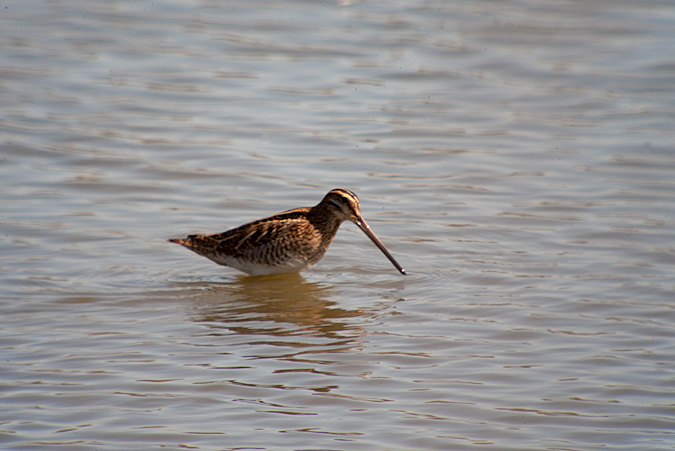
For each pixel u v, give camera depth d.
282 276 14.50
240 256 14.31
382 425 9.45
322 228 14.51
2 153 18.92
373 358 11.12
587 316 12.38
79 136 19.97
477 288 13.56
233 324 12.31
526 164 18.97
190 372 10.69
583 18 27.66
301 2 29.61
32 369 10.72
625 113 21.58
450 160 19.20
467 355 11.20
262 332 12.01
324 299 13.33
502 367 10.84
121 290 13.58
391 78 23.84
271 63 24.78
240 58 25.00
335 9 28.98
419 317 12.50
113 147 19.55
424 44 25.88
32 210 16.50
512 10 28.34
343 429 9.36
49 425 9.41
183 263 14.88
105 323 12.27
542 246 15.14
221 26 27.34
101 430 9.32
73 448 8.95
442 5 29.02
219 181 18.12
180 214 16.61
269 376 10.61
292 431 9.31
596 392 10.19
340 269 14.68
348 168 18.80
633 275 13.80
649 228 15.69
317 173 18.55
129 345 11.51
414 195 17.52
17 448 8.93
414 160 19.23
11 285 13.52
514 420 9.59
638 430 9.38
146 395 10.10
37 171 18.31
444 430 9.36
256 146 19.86
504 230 15.82
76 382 10.40
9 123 20.36
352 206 14.32
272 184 17.97
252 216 16.58
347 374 10.66
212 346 11.50
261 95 22.72
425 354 11.24
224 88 23.11
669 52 25.00
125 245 15.30
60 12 28.14
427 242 15.48
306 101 22.44
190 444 9.04
